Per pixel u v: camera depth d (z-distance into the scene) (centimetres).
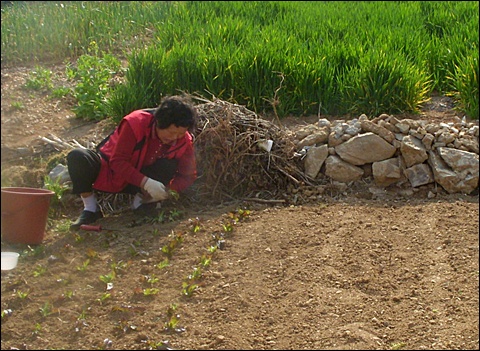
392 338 399
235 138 561
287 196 567
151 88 693
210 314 412
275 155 574
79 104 698
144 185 496
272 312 416
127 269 452
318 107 695
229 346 386
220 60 702
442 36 923
